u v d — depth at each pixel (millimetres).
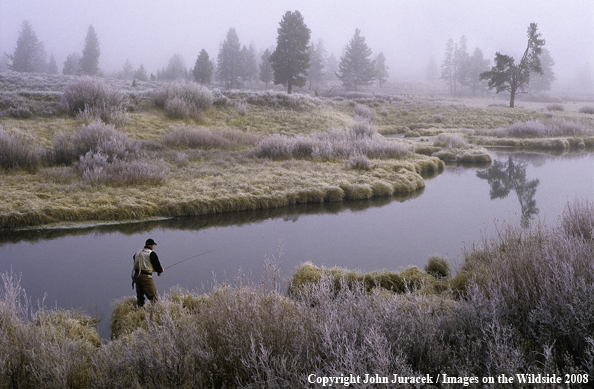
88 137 18172
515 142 34906
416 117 50906
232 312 3582
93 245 9742
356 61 108438
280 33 73625
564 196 15188
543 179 19312
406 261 8656
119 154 17750
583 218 6844
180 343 3426
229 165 19391
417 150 29547
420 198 15742
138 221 11914
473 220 12234
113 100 27281
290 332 3369
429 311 3875
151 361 3180
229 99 35969
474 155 26156
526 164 24578
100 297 6762
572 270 4008
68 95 26016
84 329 5234
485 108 58062
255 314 3484
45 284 7324
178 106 28953
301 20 72938
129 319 5445
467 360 2869
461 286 6254
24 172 15758
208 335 3574
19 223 10977
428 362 3076
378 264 8453
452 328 3588
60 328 4957
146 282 5926
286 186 15781
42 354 3459
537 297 3951
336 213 13445
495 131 41031
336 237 10648
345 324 3301
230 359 3098
